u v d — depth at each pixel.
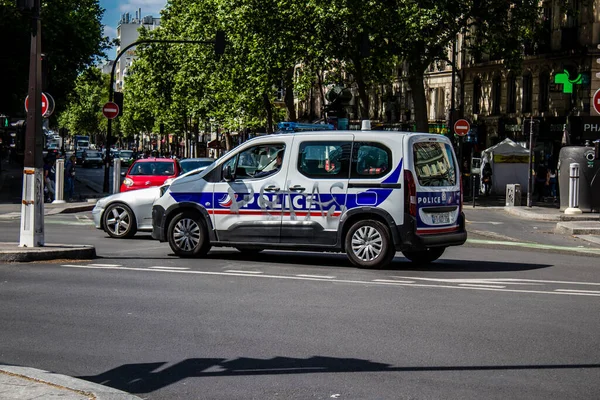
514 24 43.38
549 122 51.00
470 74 61.09
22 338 8.09
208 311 9.48
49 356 7.43
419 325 8.82
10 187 46.38
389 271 13.27
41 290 10.80
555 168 50.66
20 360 7.28
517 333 8.48
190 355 7.48
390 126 70.12
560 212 30.25
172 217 14.86
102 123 170.25
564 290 11.43
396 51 43.31
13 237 18.52
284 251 16.39
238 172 14.38
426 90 66.75
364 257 13.51
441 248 14.59
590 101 48.31
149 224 18.50
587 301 10.52
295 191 13.88
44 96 25.52
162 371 6.94
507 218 29.62
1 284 11.24
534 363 7.25
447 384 6.57
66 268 12.91
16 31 43.78
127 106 118.25
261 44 47.16
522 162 45.44
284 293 10.82
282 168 14.03
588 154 28.25
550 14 51.75
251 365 7.14
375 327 8.70
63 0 52.91
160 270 12.90
